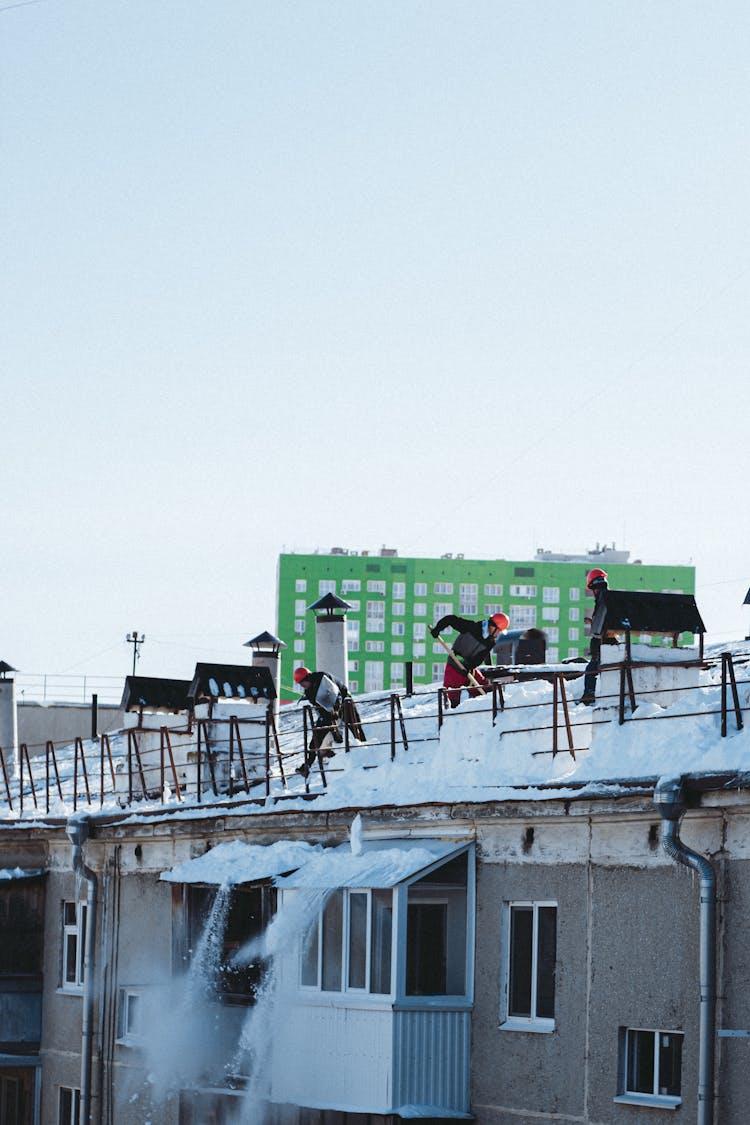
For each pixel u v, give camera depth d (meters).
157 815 25.38
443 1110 19.94
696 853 17.25
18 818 29.45
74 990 28.22
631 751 18.66
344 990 20.75
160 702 29.11
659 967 17.95
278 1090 21.53
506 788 19.69
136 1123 25.52
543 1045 19.28
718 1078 17.05
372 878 20.33
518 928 20.00
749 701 18.22
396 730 24.78
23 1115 29.03
